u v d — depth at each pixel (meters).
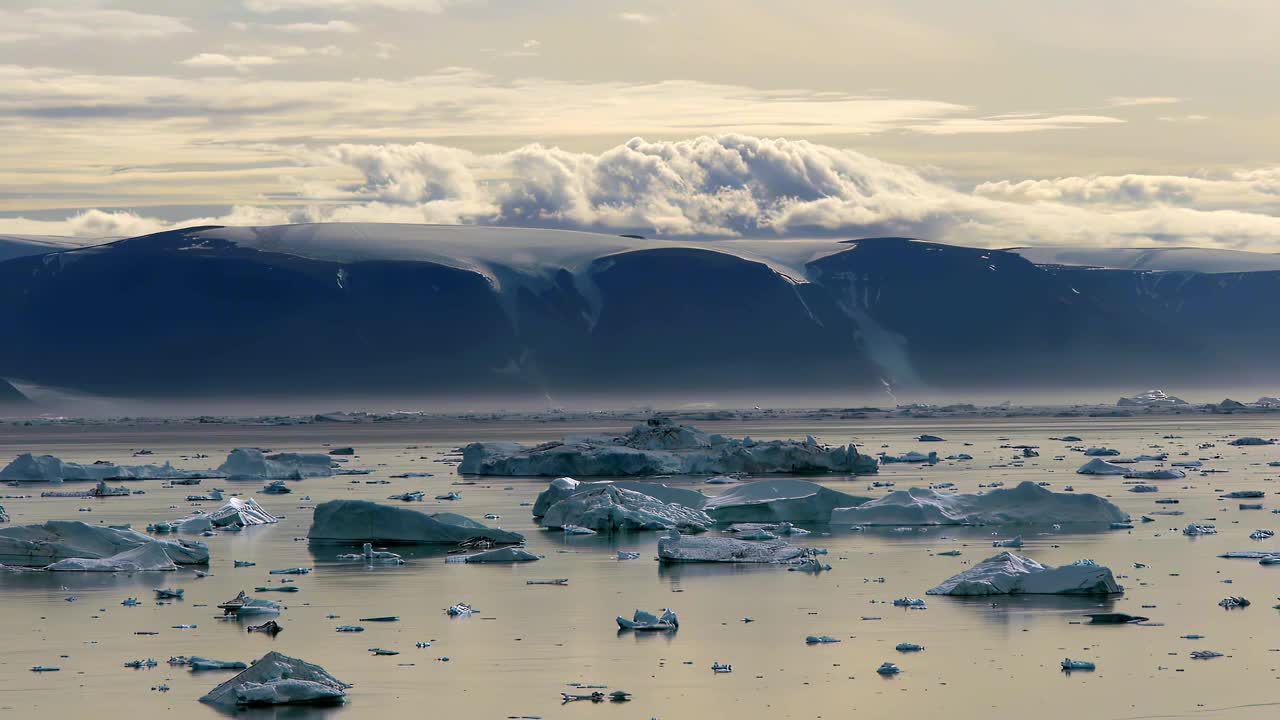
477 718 23.44
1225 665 26.67
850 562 40.66
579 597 34.88
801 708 23.98
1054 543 44.47
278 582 37.88
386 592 35.91
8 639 30.02
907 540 45.97
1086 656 27.52
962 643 28.81
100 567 40.03
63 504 63.88
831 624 30.92
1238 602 32.56
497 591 35.91
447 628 30.94
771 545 41.97
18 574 39.53
